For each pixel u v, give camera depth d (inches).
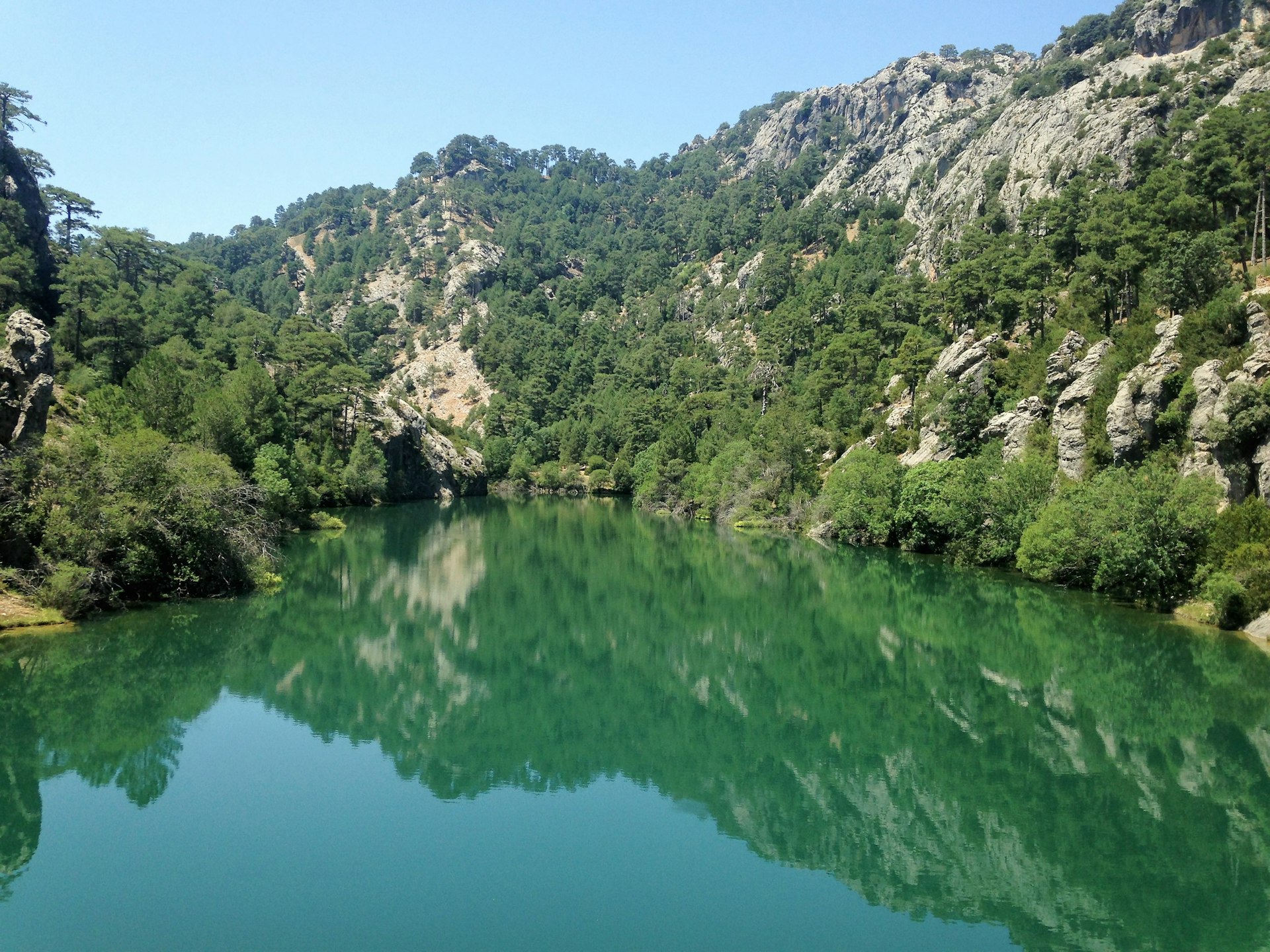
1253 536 1846.7
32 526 1674.5
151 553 1835.6
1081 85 6565.0
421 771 1146.7
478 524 4210.1
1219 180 3661.4
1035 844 955.3
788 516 4023.1
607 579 2723.9
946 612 2146.9
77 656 1514.5
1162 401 2219.5
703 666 1752.0
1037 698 1486.2
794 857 916.0
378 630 1957.4
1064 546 2239.2
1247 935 767.1
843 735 1326.3
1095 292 3582.7
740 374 6894.7
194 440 2751.0
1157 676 1565.0
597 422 6899.6
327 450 4549.7
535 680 1644.9
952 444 3233.3
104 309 3595.0
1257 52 5615.2
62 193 4790.8
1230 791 1095.6
